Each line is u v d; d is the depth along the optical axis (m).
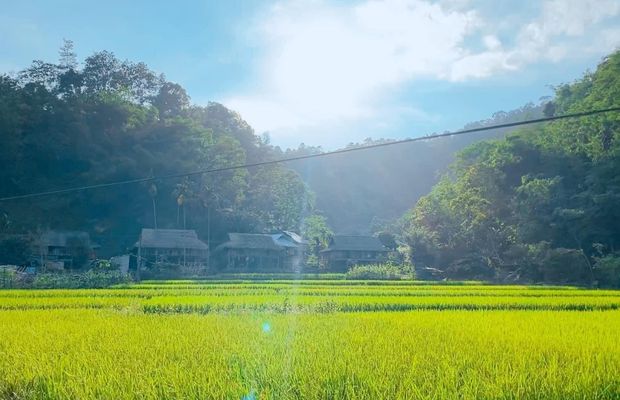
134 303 22.44
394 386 8.15
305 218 92.25
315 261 77.31
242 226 80.19
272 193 90.00
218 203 79.00
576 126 62.47
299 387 8.14
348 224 119.62
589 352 11.02
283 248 74.50
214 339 12.39
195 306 21.53
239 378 8.53
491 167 66.06
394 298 25.94
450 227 66.44
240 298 25.20
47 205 73.94
